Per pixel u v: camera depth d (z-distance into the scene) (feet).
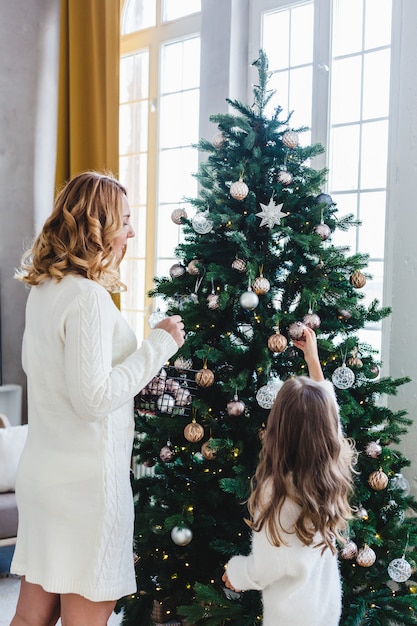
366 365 7.39
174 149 13.19
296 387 5.57
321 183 7.52
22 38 14.79
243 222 7.38
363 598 6.77
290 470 5.39
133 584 5.57
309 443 5.37
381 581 6.93
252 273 6.79
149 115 13.56
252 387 7.43
